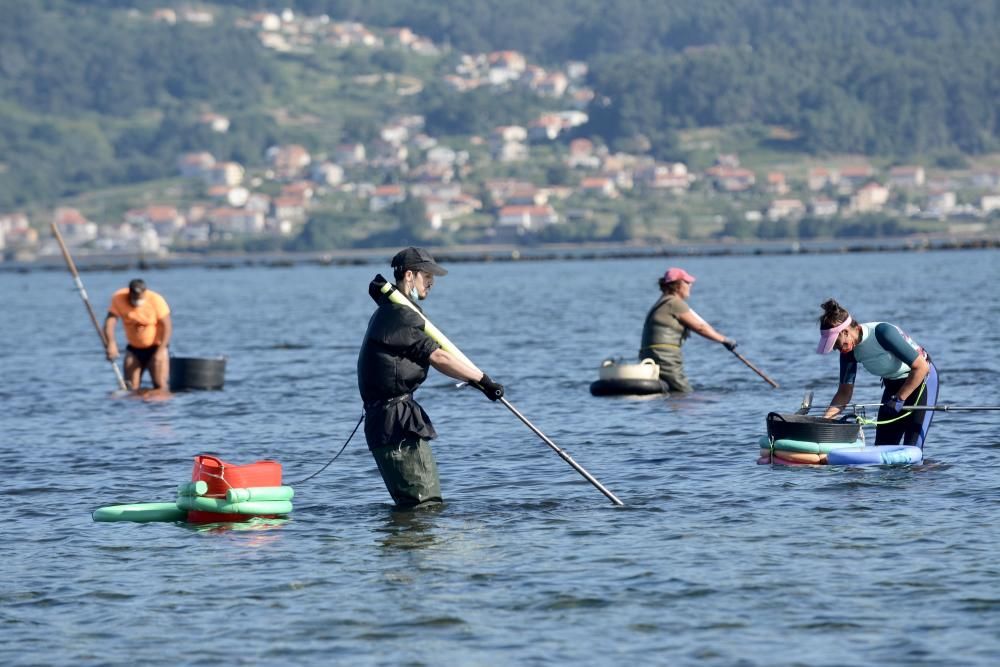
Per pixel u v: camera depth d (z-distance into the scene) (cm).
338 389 8238
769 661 2967
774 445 5078
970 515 4150
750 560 3716
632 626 3212
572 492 4697
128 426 6675
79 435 6384
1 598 3534
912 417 5125
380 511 4459
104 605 3462
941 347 9706
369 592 3522
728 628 3180
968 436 5594
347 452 5712
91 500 4772
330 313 18612
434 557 3841
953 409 4953
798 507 4334
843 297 18312
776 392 7412
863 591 3416
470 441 5906
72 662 3058
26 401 7931
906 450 5038
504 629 3212
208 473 4406
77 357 11450
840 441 5038
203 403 7594
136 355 8388
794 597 3384
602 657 3017
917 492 4503
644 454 5419
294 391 8150
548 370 9100
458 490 4778
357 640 3162
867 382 7762
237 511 4334
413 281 4453
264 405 7438
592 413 6712
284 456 5666
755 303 17675
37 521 4431
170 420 6875
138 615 3375
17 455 5784
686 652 3034
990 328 11325
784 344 10619
